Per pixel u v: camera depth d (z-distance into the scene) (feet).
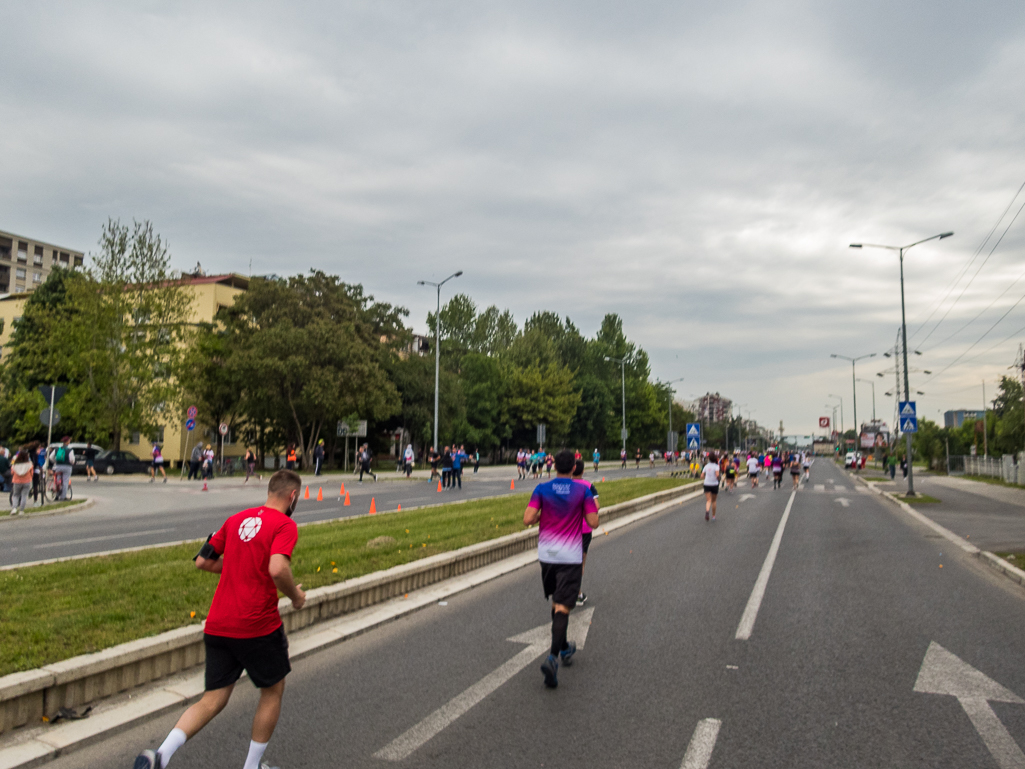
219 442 167.53
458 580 33.53
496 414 246.06
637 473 178.70
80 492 93.76
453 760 14.70
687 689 19.13
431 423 189.67
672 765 14.57
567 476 21.81
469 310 292.20
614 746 15.46
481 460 255.09
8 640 18.98
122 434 154.10
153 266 144.97
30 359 161.68
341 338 149.28
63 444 76.74
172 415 152.87
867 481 147.43
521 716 17.10
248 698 18.30
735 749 15.37
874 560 41.88
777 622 26.53
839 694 18.84
